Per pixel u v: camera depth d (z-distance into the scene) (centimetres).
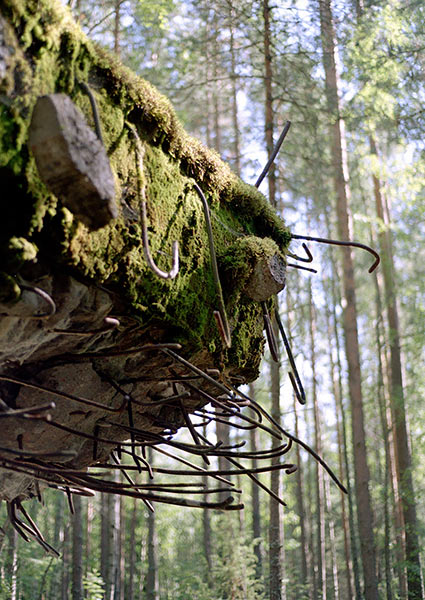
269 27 1036
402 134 1201
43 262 218
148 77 1100
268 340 331
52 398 274
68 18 216
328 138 1405
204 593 1459
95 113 216
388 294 1677
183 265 275
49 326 229
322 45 1078
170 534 2505
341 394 1759
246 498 2338
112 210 204
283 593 1034
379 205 1697
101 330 233
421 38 1152
